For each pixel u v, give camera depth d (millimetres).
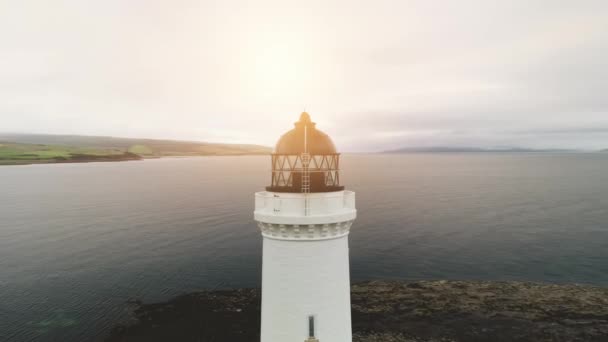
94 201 95562
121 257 51188
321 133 12133
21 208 85562
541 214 81688
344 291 11227
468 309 35219
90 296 39469
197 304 37594
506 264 49281
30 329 33000
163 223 69750
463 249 55469
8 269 46625
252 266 47875
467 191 120938
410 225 69938
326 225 10633
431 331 31609
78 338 31641
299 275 10773
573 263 49594
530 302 36219
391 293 39250
